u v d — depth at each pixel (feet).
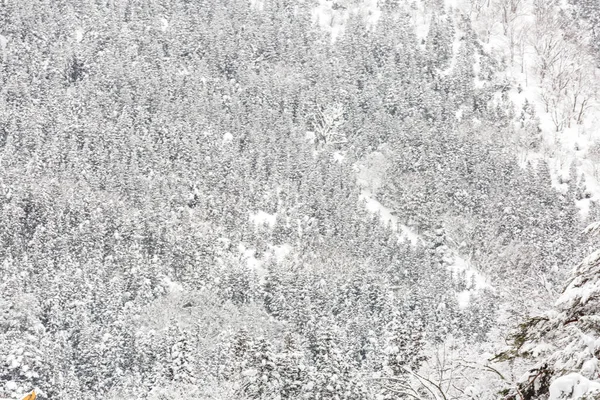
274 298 379.96
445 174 525.75
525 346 36.22
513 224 471.21
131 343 322.55
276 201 508.53
